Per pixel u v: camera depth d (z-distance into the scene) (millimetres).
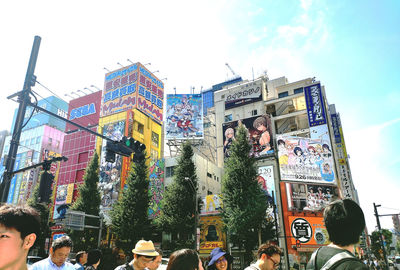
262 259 3482
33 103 9477
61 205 46688
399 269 32094
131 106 50812
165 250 28734
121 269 4387
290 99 48375
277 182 34531
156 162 42062
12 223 1508
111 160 10461
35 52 9695
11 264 1487
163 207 28531
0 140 75500
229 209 25312
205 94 104188
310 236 30797
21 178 58000
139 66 53312
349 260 1679
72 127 54500
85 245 29625
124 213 28625
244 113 51500
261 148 37562
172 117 47625
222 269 3629
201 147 52469
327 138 41719
